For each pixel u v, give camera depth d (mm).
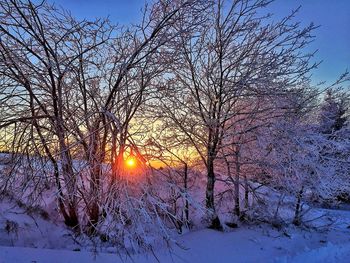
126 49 8883
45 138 7875
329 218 13297
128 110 8734
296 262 9070
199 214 11156
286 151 10859
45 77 8492
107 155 8328
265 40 10023
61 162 7730
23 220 8445
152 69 8906
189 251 8359
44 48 7715
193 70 10234
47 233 8547
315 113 12508
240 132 10406
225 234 10102
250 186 11203
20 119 7422
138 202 6223
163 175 7543
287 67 10125
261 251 9164
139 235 6258
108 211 6328
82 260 6891
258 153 11062
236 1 9797
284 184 11266
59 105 8031
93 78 8680
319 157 11469
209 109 10469
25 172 7910
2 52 7547
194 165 11508
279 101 10477
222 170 12078
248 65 10016
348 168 12008
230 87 10148
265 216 11500
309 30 9922
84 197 8039
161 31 8562
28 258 6539
